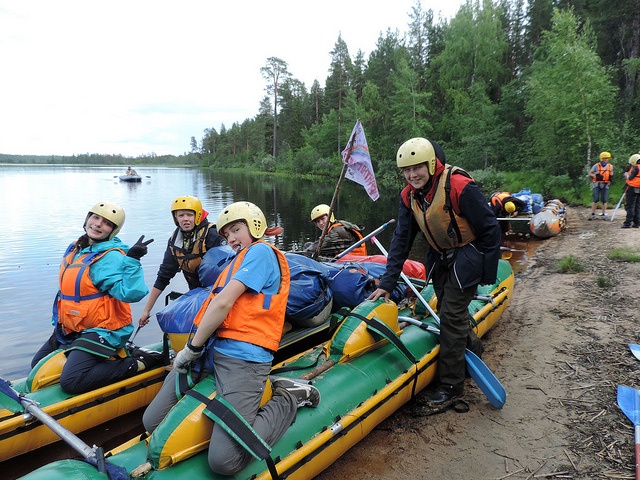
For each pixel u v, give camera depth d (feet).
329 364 9.88
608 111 59.16
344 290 13.44
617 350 12.60
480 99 106.93
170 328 11.09
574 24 62.85
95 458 6.56
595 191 40.96
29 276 25.49
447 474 8.58
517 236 36.52
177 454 6.69
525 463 8.66
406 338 11.51
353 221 48.52
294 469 7.52
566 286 19.54
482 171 84.53
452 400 11.07
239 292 6.99
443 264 11.01
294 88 245.04
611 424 9.45
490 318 14.38
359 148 16.83
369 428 9.33
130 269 10.47
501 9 124.67
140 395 11.53
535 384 11.50
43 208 56.49
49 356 10.69
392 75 138.72
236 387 6.93
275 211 56.03
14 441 9.42
